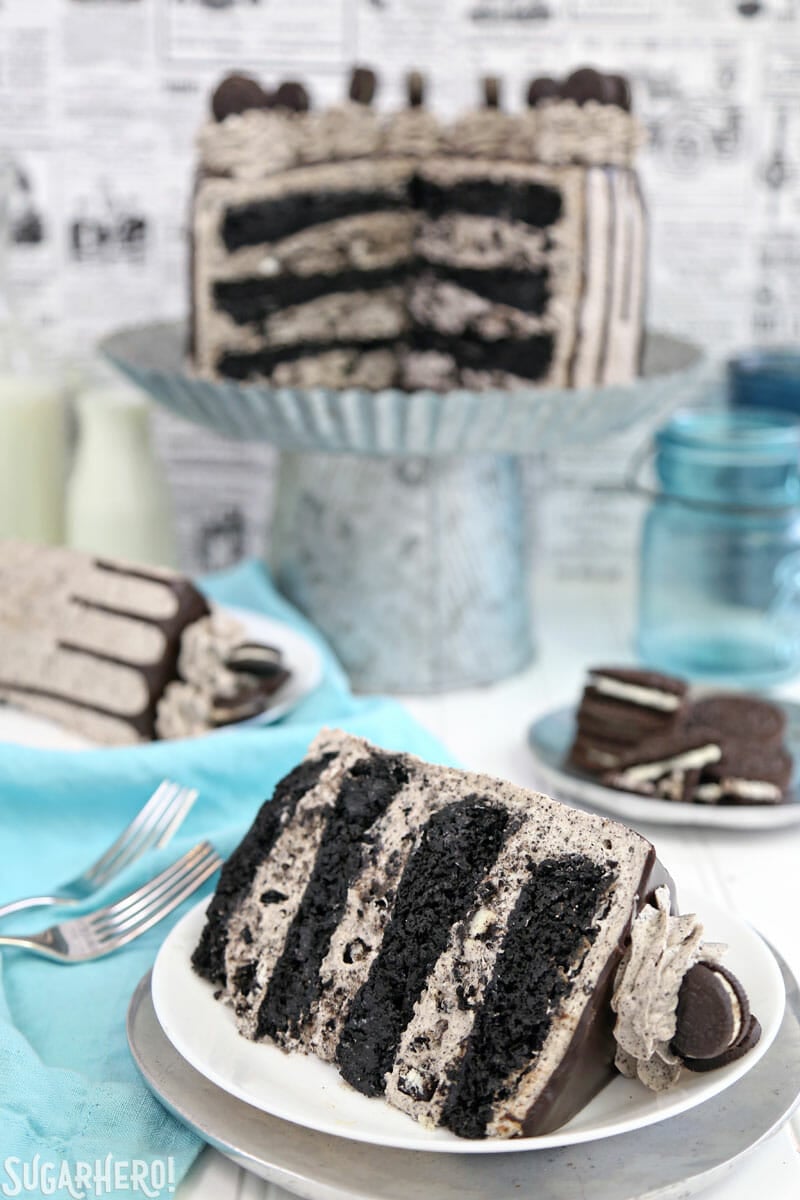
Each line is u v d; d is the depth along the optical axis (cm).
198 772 107
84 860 106
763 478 127
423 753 108
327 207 127
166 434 146
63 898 102
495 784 92
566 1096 87
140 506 135
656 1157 86
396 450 119
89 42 139
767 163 141
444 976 90
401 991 90
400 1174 85
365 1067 90
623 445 146
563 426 118
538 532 148
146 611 114
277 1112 85
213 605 116
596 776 113
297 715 115
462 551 126
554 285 123
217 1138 86
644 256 126
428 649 127
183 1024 91
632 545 148
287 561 130
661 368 130
